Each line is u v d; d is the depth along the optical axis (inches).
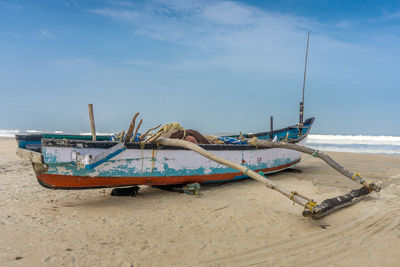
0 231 171.3
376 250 154.1
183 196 257.8
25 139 248.8
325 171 390.0
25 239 161.2
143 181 246.8
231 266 136.9
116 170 230.7
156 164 248.8
